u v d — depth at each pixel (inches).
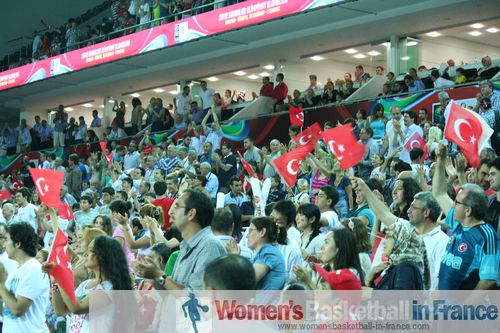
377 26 754.8
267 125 710.5
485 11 700.0
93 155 748.6
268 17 700.0
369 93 695.7
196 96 1018.7
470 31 781.3
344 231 212.8
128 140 846.5
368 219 300.0
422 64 801.6
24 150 1064.8
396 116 508.1
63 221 455.8
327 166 469.1
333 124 652.1
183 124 806.5
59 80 1044.5
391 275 211.3
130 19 934.4
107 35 906.1
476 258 214.2
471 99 555.5
